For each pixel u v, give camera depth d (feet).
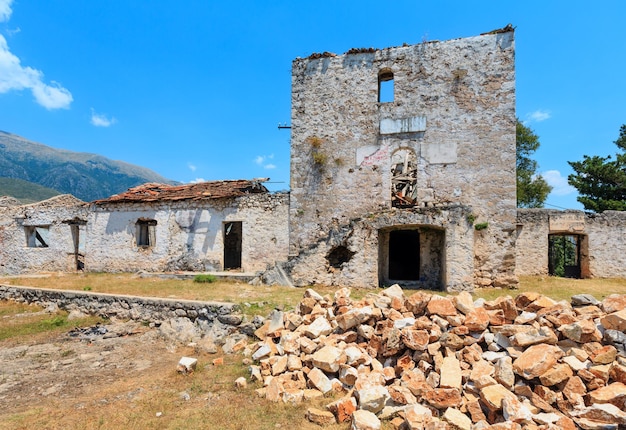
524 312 18.47
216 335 27.09
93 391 19.15
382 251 45.21
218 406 16.72
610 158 69.87
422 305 20.38
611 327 16.10
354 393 16.07
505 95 42.47
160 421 15.53
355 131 47.09
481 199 42.50
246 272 49.80
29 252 62.44
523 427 12.65
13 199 67.92
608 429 12.43
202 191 55.98
